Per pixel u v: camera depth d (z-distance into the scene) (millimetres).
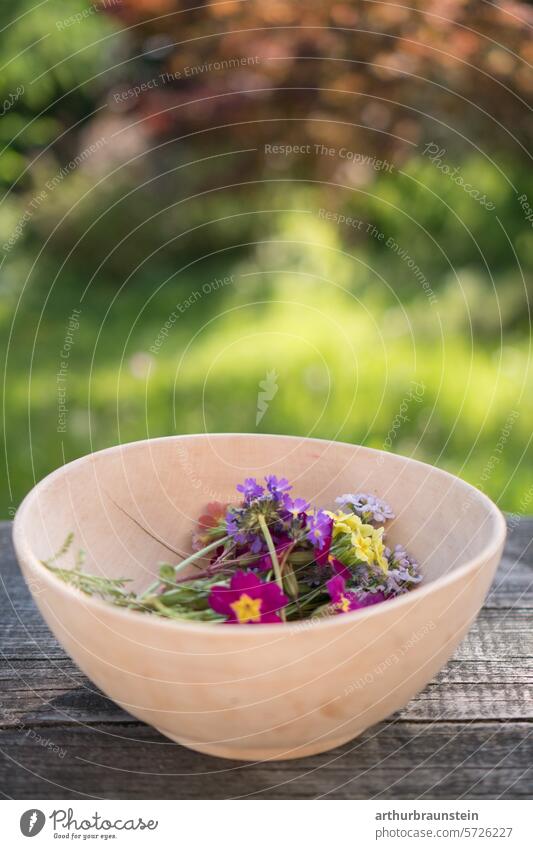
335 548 750
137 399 2480
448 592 518
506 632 791
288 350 2643
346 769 613
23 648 765
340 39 1997
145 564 770
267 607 631
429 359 2580
